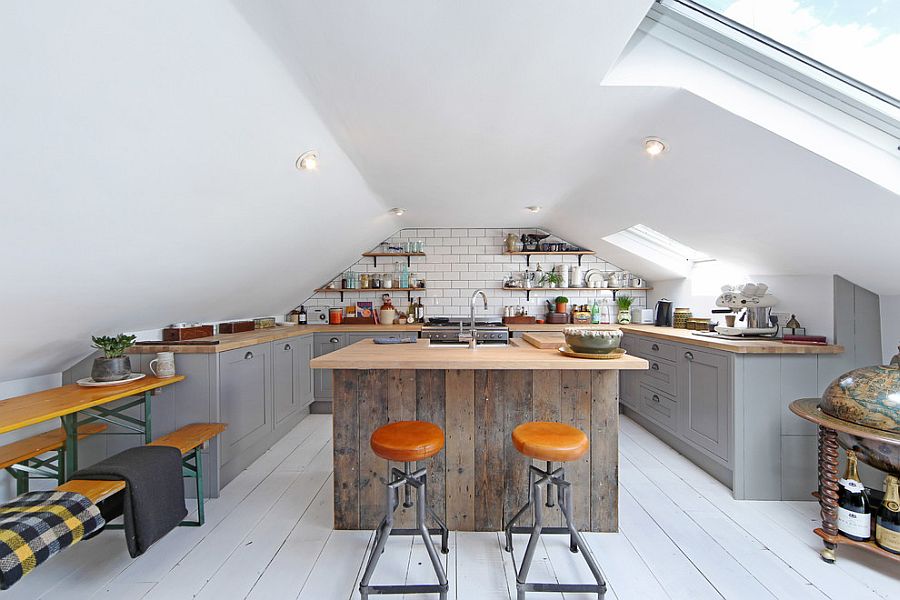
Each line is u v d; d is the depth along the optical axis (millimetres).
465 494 2404
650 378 3947
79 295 2025
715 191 2566
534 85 1860
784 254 2840
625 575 1984
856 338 2711
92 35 1083
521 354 2400
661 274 4793
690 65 1877
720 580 1948
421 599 1832
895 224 2006
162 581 1935
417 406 2416
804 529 2371
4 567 1375
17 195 1331
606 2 1358
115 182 1564
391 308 5102
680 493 2818
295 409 4238
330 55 1606
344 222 3672
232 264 2863
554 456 1827
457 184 3352
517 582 1789
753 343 2844
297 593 1865
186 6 1173
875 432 1838
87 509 1714
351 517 2398
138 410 2797
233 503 2707
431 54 1623
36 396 2184
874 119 1753
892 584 1915
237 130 1771
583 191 3486
